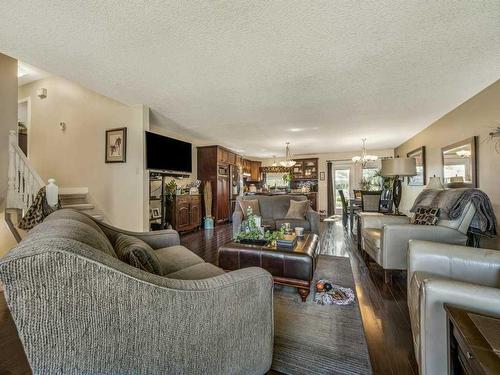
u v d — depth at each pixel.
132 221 3.56
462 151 3.14
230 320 0.96
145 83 2.61
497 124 2.50
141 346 0.75
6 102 3.14
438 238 2.32
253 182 9.23
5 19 1.61
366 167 7.82
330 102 3.16
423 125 4.30
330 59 2.10
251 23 1.63
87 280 0.66
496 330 0.79
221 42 1.86
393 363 1.38
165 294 0.79
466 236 2.27
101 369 0.70
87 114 3.99
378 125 4.32
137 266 1.07
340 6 1.47
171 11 1.52
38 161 4.54
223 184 6.70
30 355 0.63
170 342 0.80
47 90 4.46
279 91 2.81
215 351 0.92
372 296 2.22
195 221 5.73
